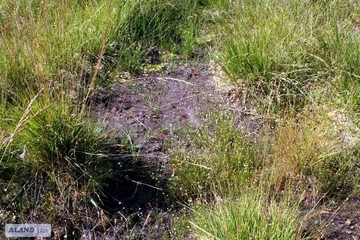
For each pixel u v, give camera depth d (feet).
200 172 11.43
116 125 12.89
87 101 13.19
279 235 9.36
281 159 11.33
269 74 13.87
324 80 13.83
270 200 10.83
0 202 10.46
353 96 13.12
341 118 12.89
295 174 11.40
